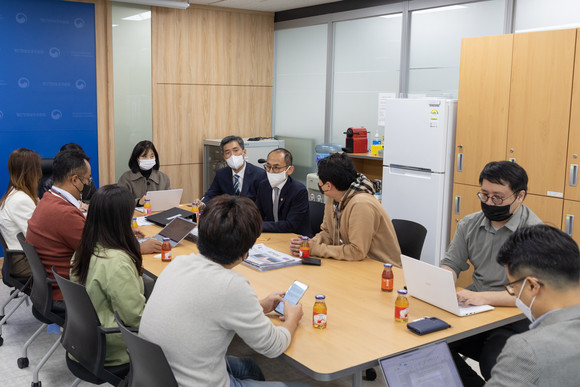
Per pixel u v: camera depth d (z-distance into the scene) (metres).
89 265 2.42
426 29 5.41
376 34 5.91
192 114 6.67
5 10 5.36
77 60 5.82
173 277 1.90
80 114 5.92
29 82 5.58
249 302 1.87
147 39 6.22
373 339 2.15
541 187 4.21
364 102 6.12
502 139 4.42
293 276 2.95
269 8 6.79
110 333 2.29
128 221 2.42
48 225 3.04
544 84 4.12
